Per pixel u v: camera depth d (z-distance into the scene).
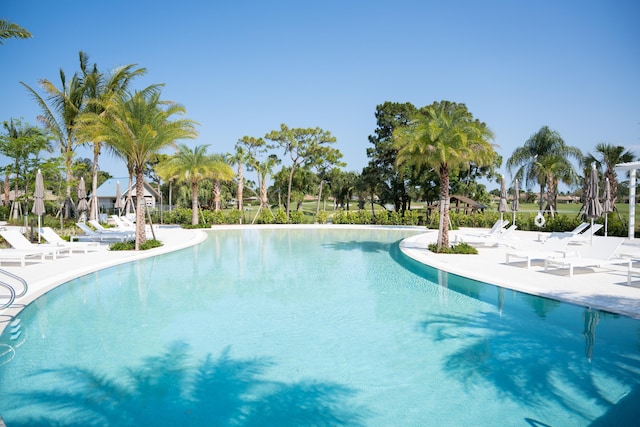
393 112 34.66
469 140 13.68
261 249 16.98
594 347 5.68
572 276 9.72
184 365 5.17
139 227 15.70
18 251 11.73
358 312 7.49
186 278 10.70
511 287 8.78
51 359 5.36
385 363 5.22
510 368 5.04
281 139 38.06
